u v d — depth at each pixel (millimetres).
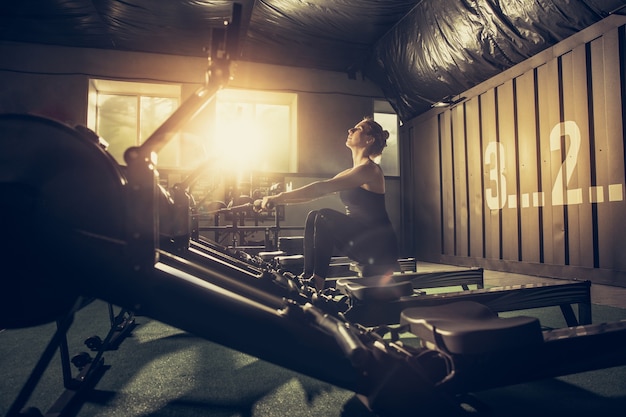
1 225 850
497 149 4734
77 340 1904
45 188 876
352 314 1416
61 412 1084
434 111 5945
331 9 4918
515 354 941
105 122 6426
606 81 3463
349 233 1824
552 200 3996
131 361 1583
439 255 5859
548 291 1657
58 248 870
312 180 6418
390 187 6824
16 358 1628
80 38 5688
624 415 1075
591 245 3580
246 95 6605
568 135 3822
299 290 1611
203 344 1829
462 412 874
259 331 917
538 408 1126
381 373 872
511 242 4527
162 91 6449
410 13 4988
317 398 1224
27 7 4887
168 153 6316
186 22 5195
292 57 6273
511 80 4508
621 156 3344
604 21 3459
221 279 1362
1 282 854
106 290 886
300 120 6578
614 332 1043
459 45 4754
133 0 4695
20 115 880
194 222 2326
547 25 3869
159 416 1104
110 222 897
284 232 6191
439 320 961
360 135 1927
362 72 6711
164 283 901
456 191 5484
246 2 4715
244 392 1273
